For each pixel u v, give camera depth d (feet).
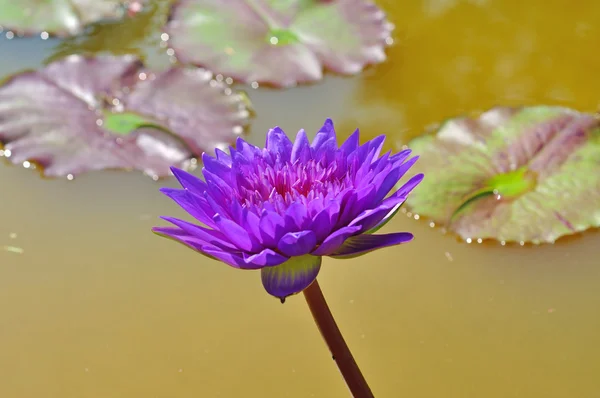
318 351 8.02
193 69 8.66
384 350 7.99
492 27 8.87
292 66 8.68
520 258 8.15
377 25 8.83
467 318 8.05
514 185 8.28
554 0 9.00
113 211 8.30
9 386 7.95
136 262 8.20
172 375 7.97
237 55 8.71
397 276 8.15
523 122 8.43
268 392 7.93
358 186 7.23
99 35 8.84
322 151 7.63
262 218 6.65
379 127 8.48
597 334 7.99
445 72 8.68
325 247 6.80
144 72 8.66
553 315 8.04
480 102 8.55
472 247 8.18
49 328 8.06
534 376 7.93
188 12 8.86
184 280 8.16
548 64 8.70
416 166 8.36
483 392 7.89
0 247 8.21
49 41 8.82
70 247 8.23
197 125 8.50
